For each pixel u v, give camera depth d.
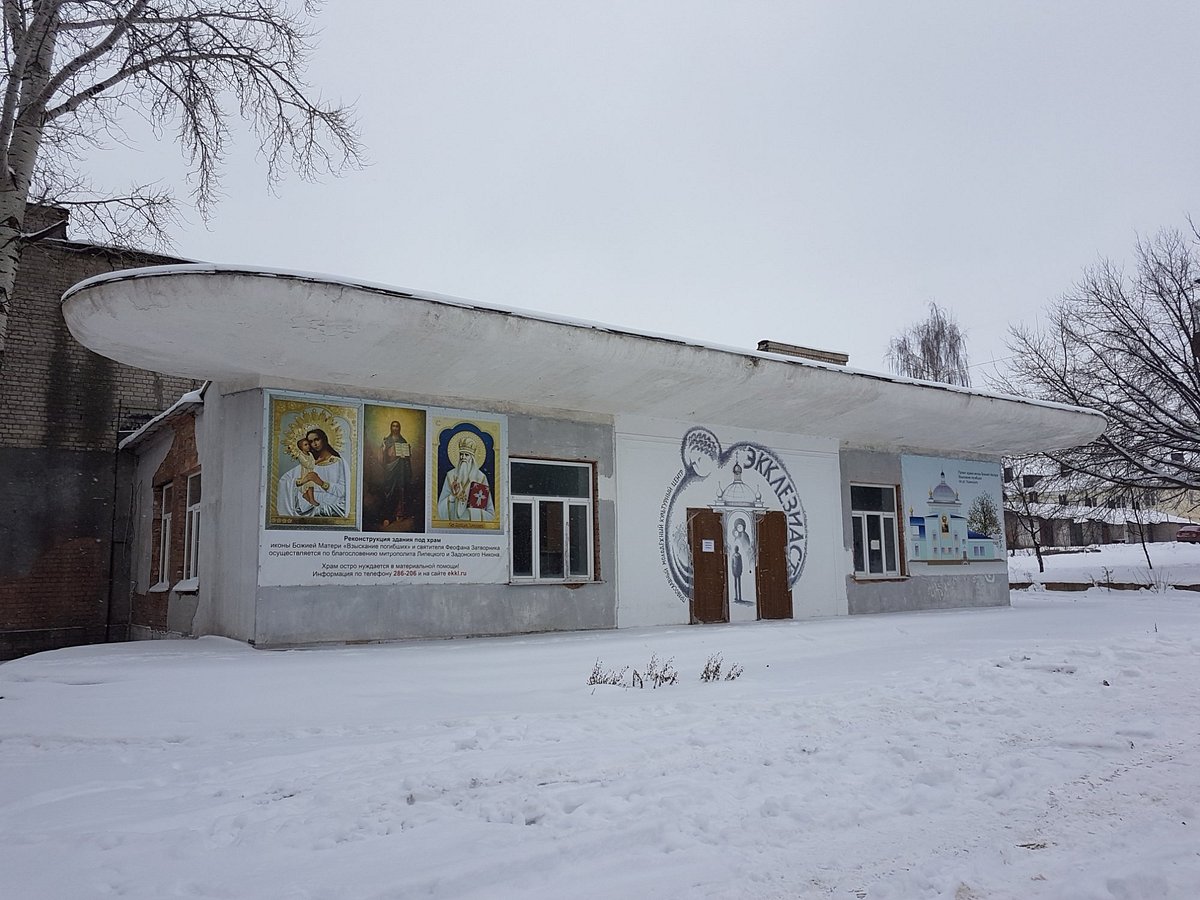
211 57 13.33
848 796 5.32
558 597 14.74
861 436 19.31
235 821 5.03
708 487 17.03
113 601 18.36
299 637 12.15
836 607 18.67
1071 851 4.39
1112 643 12.02
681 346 13.92
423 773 5.95
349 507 12.88
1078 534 60.72
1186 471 28.61
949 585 20.88
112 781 6.03
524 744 6.88
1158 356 28.62
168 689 8.57
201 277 10.20
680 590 16.36
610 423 15.92
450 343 11.90
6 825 5.07
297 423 12.70
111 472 18.67
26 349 18.06
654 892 3.89
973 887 3.91
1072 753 6.39
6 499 17.62
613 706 8.44
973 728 7.27
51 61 12.12
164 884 4.08
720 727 7.33
